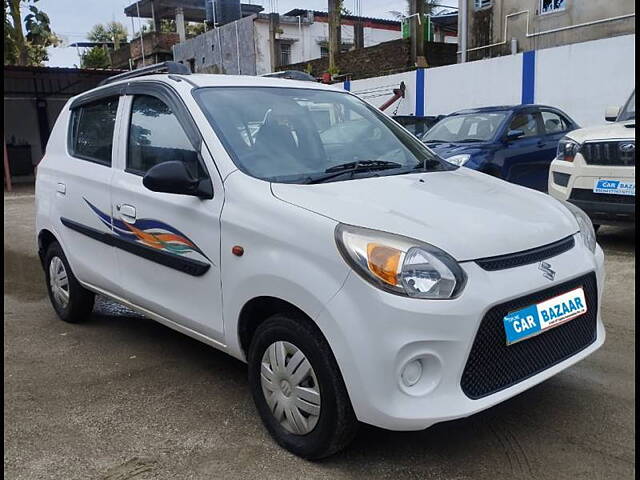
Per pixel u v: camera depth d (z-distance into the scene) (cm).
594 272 305
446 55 1938
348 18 3175
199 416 333
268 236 285
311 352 271
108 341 454
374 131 403
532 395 345
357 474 275
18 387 375
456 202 302
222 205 315
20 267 738
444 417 248
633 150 612
